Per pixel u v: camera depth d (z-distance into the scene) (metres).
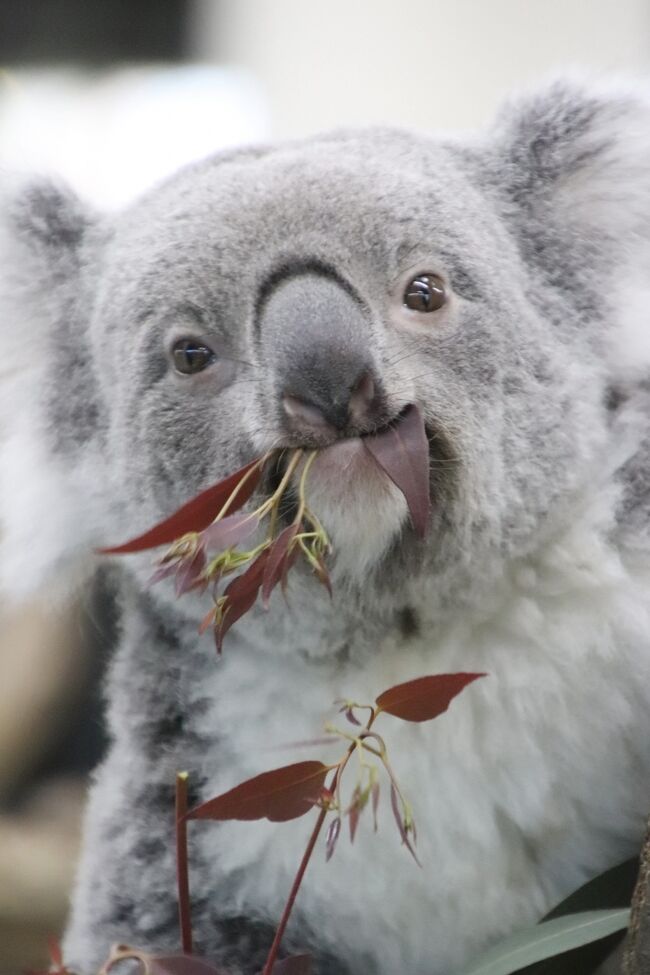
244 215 1.59
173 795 1.65
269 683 1.64
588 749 1.62
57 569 1.68
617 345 1.64
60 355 1.67
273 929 1.64
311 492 1.57
